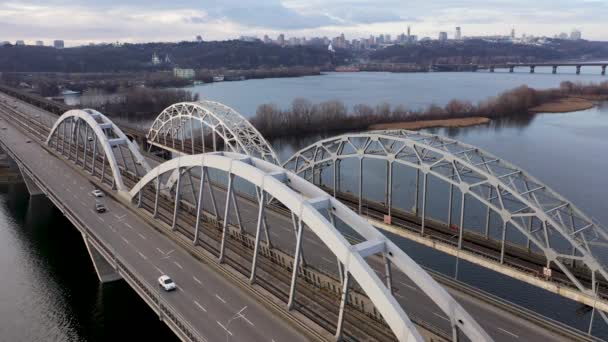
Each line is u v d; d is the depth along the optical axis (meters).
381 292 35.56
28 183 111.75
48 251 82.81
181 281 53.75
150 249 62.88
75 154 115.50
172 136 138.75
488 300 50.34
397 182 113.44
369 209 80.81
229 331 43.84
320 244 65.19
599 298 49.75
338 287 50.62
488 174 59.62
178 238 64.31
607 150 143.75
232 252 60.38
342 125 188.12
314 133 181.25
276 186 46.38
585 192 104.38
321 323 43.91
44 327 60.97
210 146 142.25
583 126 186.38
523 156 136.50
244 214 78.31
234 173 52.50
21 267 76.81
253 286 50.84
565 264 58.88
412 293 52.44
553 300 61.06
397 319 34.16
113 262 59.50
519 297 61.62
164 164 66.88
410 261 38.38
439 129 181.88
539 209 55.00
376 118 195.50
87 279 72.69
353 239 69.69
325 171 123.62
